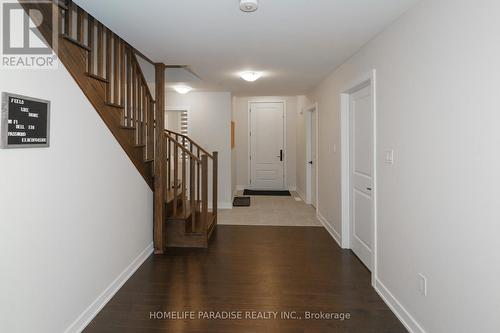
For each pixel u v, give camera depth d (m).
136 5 2.08
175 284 2.83
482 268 1.50
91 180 2.28
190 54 3.24
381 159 2.62
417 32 2.04
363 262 3.32
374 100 2.71
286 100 8.23
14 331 1.55
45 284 1.78
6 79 1.49
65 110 1.95
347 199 3.78
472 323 1.57
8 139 1.49
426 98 1.95
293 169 8.31
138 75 3.29
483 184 1.48
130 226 3.03
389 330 2.15
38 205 1.71
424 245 1.99
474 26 1.53
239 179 8.45
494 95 1.41
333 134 4.13
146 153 3.57
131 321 2.24
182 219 3.83
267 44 2.91
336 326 2.19
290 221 5.12
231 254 3.61
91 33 2.31
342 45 2.94
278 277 2.99
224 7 2.11
